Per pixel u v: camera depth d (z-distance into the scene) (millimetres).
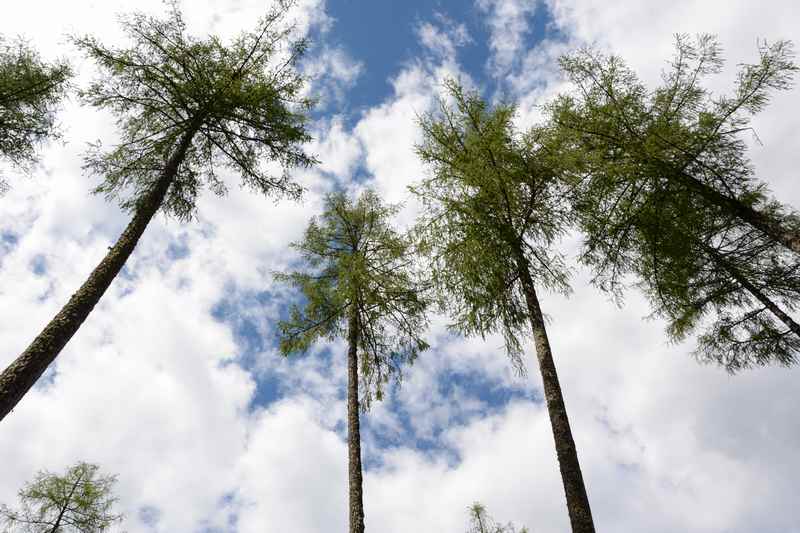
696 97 6453
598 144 7008
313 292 10898
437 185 7371
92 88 7355
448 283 7191
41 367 4773
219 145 8469
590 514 4973
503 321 7305
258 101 7895
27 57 8000
